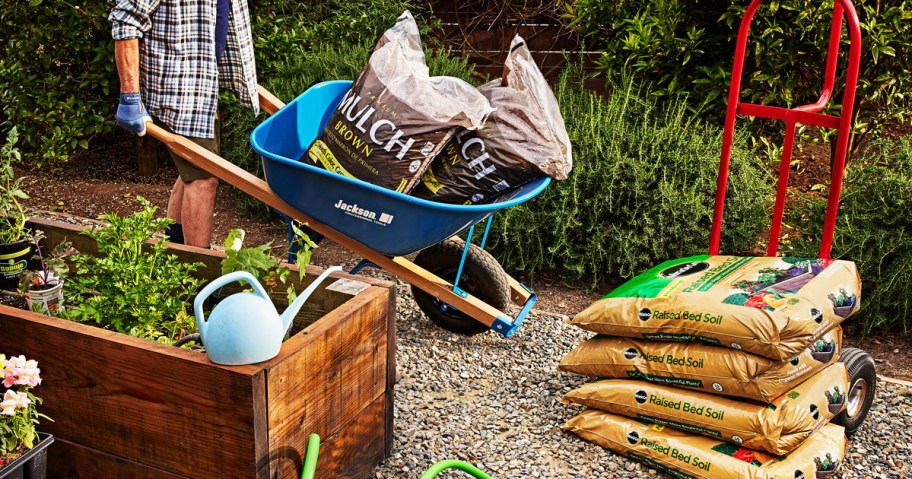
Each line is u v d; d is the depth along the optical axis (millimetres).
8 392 2156
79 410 2406
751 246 4922
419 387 3451
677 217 4477
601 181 4570
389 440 2889
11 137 3068
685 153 4637
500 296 3688
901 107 5203
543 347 3861
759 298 2729
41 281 2807
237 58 3957
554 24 6809
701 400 2846
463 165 3238
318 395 2379
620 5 5293
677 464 2824
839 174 2893
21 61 6027
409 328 4000
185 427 2238
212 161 3336
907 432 3186
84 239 3195
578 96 5273
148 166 6484
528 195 3074
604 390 3053
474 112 3115
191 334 2684
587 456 2996
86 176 6426
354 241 3412
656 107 5062
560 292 4625
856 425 3162
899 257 4008
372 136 3166
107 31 5898
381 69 3248
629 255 4441
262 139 3424
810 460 2736
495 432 3137
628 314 2990
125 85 3371
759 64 4840
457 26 7152
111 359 2285
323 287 2773
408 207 2992
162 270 2809
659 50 4996
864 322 4055
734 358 2746
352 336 2506
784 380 2709
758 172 4852
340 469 2582
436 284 3521
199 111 3785
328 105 3686
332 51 5883
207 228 4012
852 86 2795
